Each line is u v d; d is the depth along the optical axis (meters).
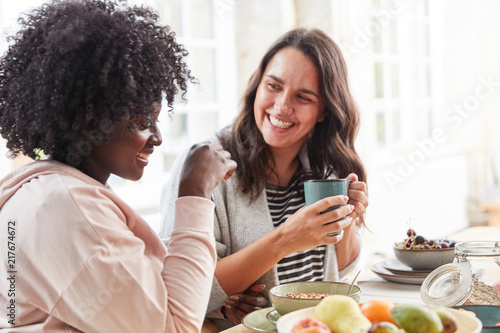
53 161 1.12
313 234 1.50
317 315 0.95
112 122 1.09
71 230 1.00
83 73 1.06
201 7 3.33
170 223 1.70
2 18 2.32
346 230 1.87
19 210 1.05
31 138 1.14
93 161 1.15
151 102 1.13
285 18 3.42
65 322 1.02
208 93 3.38
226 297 1.62
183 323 1.05
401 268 1.78
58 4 1.14
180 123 3.23
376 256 3.90
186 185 1.17
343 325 0.92
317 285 1.36
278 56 1.81
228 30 3.43
